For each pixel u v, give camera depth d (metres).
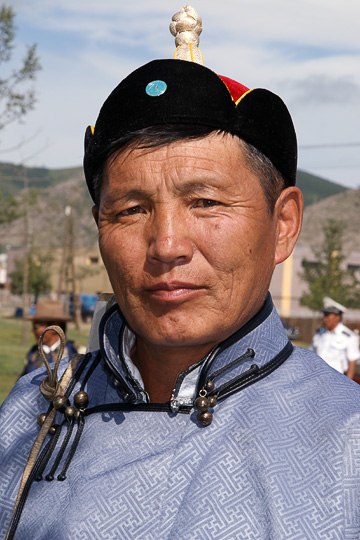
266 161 1.15
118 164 1.14
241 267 1.11
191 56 1.25
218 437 1.10
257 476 1.05
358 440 1.06
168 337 1.10
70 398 1.32
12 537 1.17
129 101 1.12
